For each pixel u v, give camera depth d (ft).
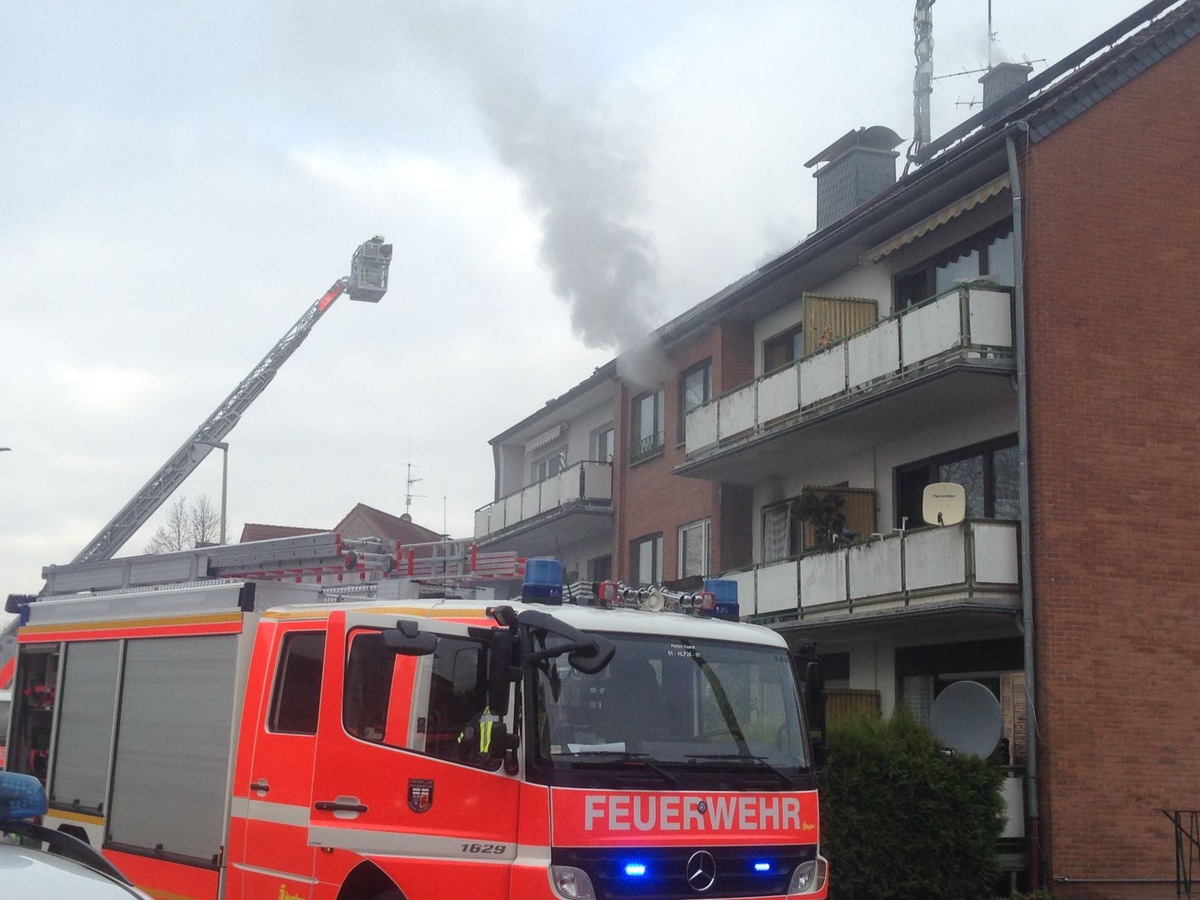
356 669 25.43
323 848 24.77
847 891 43.45
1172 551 52.19
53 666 36.06
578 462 92.89
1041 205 53.06
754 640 26.68
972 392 55.57
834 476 69.46
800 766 25.95
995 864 44.11
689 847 23.58
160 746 30.60
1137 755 50.29
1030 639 50.65
